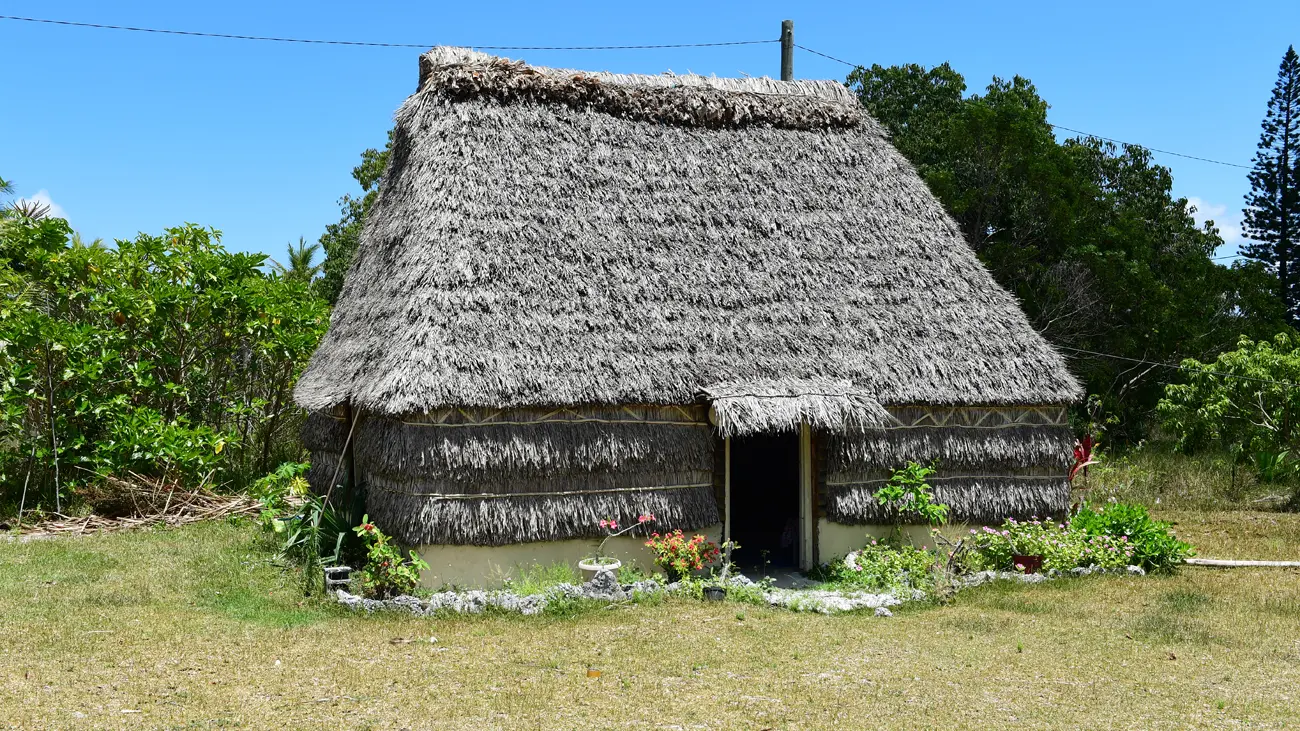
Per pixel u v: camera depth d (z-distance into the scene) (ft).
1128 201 94.79
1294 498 55.36
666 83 44.62
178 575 34.81
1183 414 60.59
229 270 53.26
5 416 45.55
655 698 22.59
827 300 38.22
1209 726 21.30
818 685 23.61
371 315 39.40
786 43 52.85
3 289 49.75
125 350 50.96
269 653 25.79
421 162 37.88
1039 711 22.06
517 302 34.14
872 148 44.37
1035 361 39.11
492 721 21.07
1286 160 111.75
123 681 23.30
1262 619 30.25
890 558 35.42
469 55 42.57
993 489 38.29
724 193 40.14
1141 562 38.09
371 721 21.01
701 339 35.68
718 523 36.04
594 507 33.53
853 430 36.60
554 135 39.22
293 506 47.91
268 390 57.21
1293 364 55.47
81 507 47.11
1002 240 85.87
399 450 32.12
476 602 30.37
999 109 85.30
